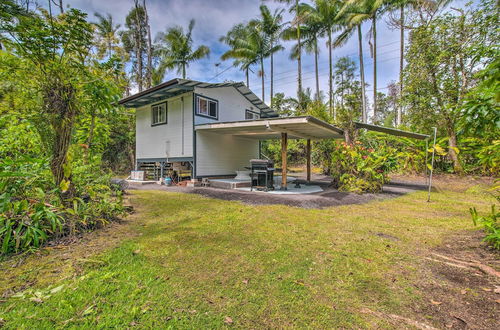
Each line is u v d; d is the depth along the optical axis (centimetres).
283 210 486
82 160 438
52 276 212
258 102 1319
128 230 347
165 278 208
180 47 2005
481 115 207
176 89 964
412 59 1030
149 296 181
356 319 158
